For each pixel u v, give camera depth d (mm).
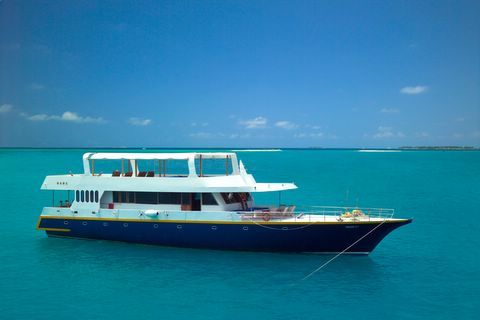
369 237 26094
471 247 30266
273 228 26062
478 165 145500
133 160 30391
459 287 22438
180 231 27422
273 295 21219
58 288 22031
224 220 26516
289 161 178500
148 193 28719
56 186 30734
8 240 31484
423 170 115938
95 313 19219
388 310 19656
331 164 150875
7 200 54562
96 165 139250
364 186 70750
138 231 28359
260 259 26250
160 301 20469
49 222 30766
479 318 18906
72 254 27500
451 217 41656
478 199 54719
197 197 28078
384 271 24797
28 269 24875
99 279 23234
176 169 98875
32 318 18719
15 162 148500
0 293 21375
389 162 170750
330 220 26547
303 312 19391
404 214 43312
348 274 24172
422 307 19969
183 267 24953
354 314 19266
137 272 24250
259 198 55875
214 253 27172
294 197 56531
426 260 27047
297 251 26750
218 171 97938
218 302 20375
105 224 29141
